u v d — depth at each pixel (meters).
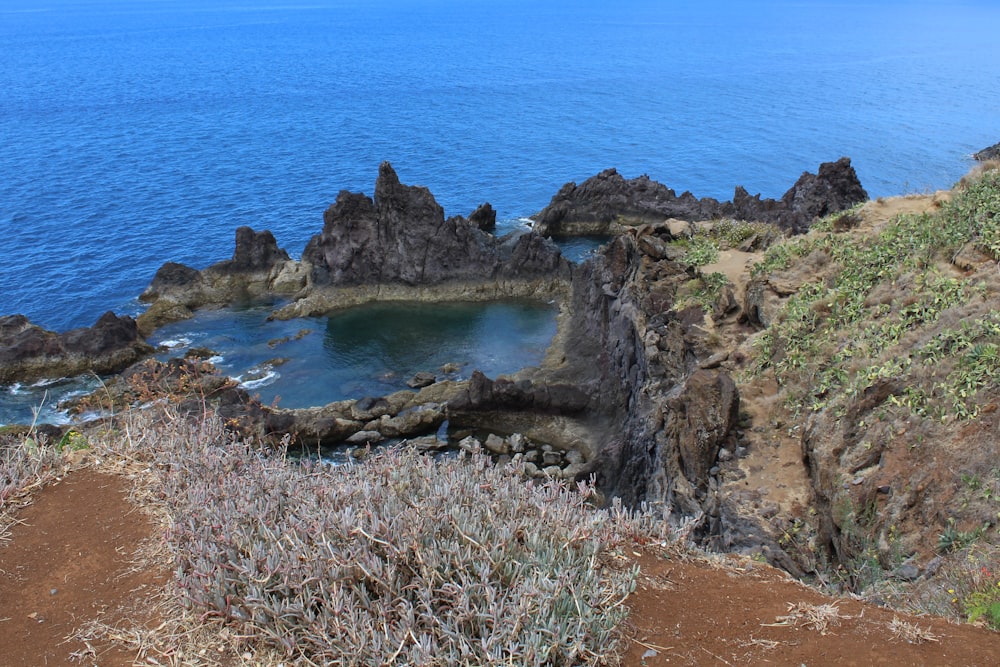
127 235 81.25
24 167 111.38
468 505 8.88
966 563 13.01
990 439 16.70
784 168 112.38
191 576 7.92
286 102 184.12
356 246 63.12
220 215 90.12
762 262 35.00
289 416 41.75
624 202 82.06
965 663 7.49
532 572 7.77
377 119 161.75
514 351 54.25
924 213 29.70
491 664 6.87
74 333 50.50
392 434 42.59
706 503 23.78
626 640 7.70
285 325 59.03
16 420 44.00
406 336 57.16
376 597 7.88
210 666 7.28
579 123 153.75
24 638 7.72
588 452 40.34
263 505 9.20
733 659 7.48
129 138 137.12
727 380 25.19
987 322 19.92
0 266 70.88
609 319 46.34
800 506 21.33
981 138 121.31
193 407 33.25
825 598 8.71
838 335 25.73
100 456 11.65
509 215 92.12
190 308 61.34
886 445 18.86
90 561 9.02
